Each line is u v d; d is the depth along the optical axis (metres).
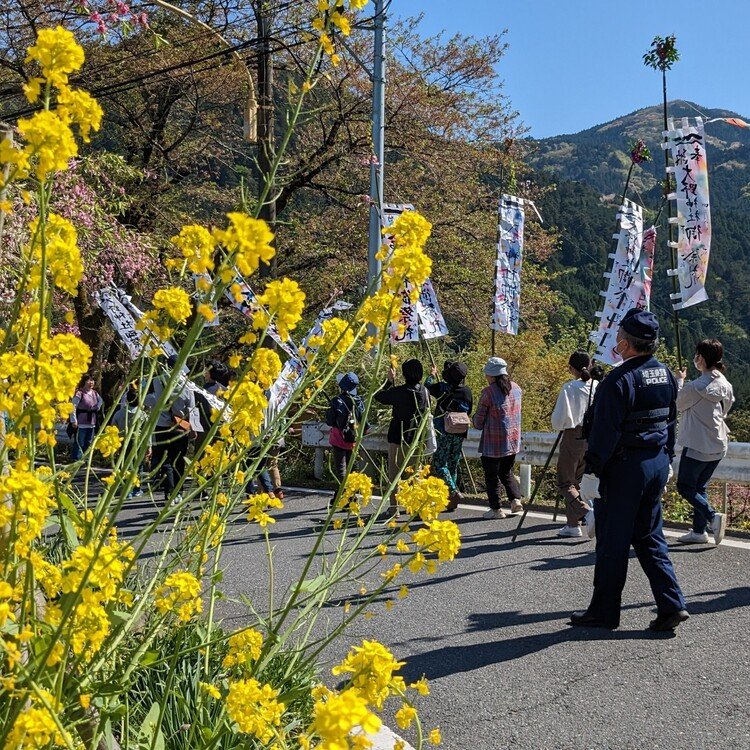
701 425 7.56
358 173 17.56
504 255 11.26
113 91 14.28
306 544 7.85
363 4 2.86
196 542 3.13
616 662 4.88
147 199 18.03
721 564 7.04
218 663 3.60
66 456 15.63
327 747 1.43
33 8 12.34
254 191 18.89
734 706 4.26
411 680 4.66
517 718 4.17
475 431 11.09
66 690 2.16
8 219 7.35
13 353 2.15
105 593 2.01
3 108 12.99
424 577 6.69
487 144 18.02
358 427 2.77
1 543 2.14
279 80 15.05
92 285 12.89
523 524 8.88
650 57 9.33
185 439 9.06
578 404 7.92
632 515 5.34
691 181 9.35
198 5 15.30
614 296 9.48
